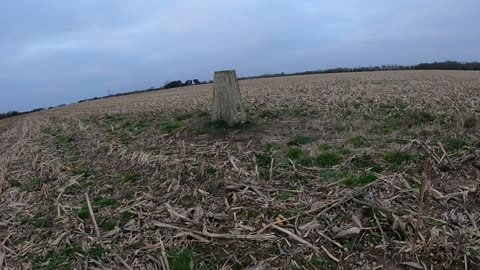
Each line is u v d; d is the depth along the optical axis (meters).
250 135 8.52
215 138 8.66
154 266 4.25
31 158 10.08
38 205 6.64
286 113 10.44
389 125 8.06
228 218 4.90
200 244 4.48
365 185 5.11
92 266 4.44
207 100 18.20
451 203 4.58
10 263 4.81
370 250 3.95
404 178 5.24
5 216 6.36
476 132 6.77
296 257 4.00
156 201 5.82
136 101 27.55
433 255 3.75
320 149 6.86
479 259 3.62
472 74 33.47
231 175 6.18
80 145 10.84
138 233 4.96
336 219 4.50
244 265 4.04
